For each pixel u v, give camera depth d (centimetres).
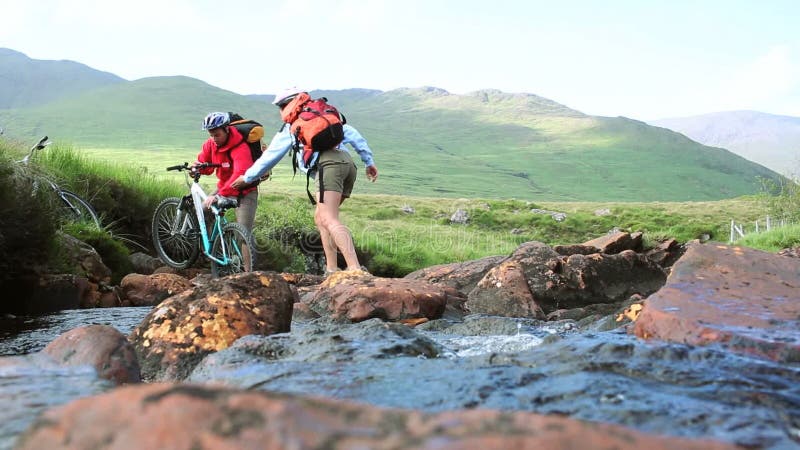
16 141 1293
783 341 238
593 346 242
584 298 746
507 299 647
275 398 95
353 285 557
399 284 555
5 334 505
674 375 201
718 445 88
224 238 832
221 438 85
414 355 286
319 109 709
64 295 742
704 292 309
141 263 1063
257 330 346
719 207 6519
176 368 316
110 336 251
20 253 729
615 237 1368
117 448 86
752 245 2405
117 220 1334
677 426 155
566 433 86
